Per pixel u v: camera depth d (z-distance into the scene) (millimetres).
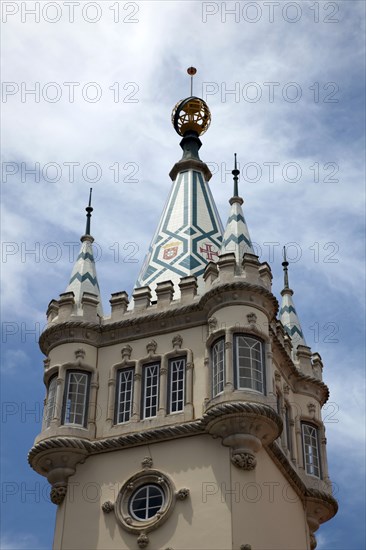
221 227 48719
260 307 40281
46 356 42844
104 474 39000
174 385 40281
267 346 39688
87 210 48094
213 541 35656
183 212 48438
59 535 37969
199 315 41469
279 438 40969
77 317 42438
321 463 43375
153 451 38781
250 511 36281
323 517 42375
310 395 45031
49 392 41406
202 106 54219
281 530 38156
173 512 36906
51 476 39406
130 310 42938
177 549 35969
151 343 41469
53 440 39219
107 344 42375
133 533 37031
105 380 41375
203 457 37781
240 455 37188
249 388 38219
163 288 42719
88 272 45094
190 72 56094
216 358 39594
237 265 41281
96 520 37969
